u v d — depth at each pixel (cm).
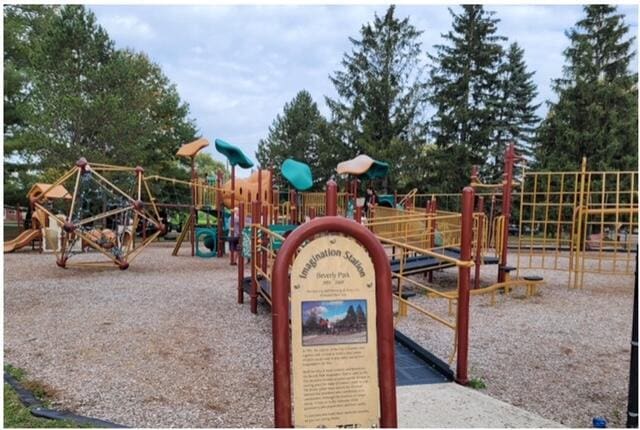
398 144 2455
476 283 819
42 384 359
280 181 2752
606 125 2098
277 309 211
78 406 322
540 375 418
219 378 383
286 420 209
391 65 2689
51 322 541
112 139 1659
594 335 547
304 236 215
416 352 445
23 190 1638
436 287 854
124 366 404
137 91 1803
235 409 325
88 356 428
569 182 2064
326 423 213
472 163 2502
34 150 1592
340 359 216
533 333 552
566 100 2177
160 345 463
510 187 832
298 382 212
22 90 1603
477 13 2644
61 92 1653
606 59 2294
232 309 623
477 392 356
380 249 222
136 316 575
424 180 2538
